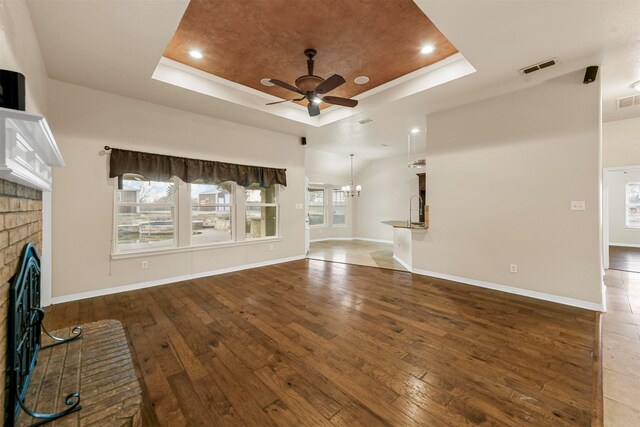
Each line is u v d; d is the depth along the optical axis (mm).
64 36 2543
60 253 3471
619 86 3531
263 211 5898
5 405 1248
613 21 2322
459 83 3486
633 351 2309
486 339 2510
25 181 1426
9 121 1092
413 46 3178
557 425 1543
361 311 3189
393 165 9102
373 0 2453
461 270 4262
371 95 4324
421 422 1577
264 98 4539
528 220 3605
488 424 1556
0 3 1455
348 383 1922
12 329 1305
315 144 7027
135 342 2480
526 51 2785
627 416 1612
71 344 1966
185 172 4484
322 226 10062
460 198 4234
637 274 4758
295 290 3986
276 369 2084
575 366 2094
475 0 2117
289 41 3070
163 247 4387
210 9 2551
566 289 3340
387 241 9297
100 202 3748
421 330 2699
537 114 3510
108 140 3793
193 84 3746
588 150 3172
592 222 3166
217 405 1719
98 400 1393
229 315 3086
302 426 1558
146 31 2496
